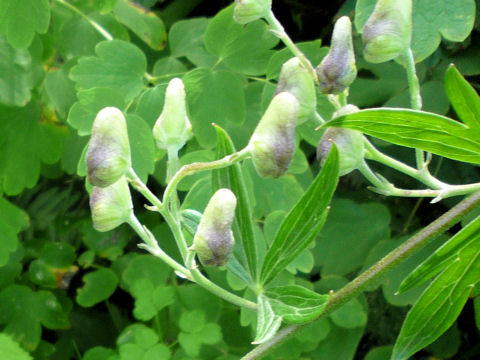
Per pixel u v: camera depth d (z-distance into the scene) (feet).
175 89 0.71
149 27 1.17
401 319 1.24
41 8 1.01
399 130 0.66
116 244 1.32
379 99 1.14
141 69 1.00
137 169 0.93
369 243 1.15
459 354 1.31
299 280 1.11
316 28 1.37
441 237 1.07
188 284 1.21
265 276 0.74
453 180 1.20
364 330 1.26
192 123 0.96
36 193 1.38
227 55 0.99
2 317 1.23
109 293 1.25
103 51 0.99
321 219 0.72
